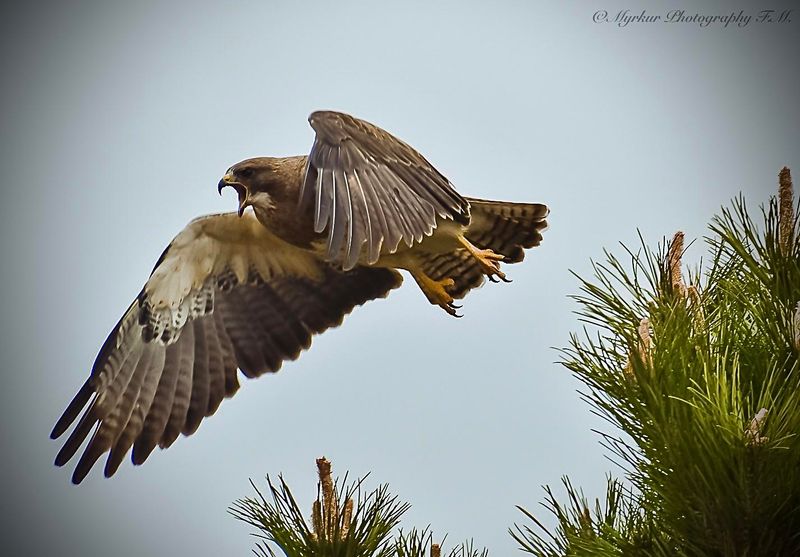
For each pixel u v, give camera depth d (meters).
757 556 6.01
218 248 12.57
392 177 9.21
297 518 6.93
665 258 6.70
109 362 12.21
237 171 11.71
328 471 6.92
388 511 6.99
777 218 6.65
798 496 5.98
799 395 5.88
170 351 12.43
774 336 6.46
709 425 5.91
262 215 11.72
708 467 5.92
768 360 6.42
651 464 6.29
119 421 11.98
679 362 6.23
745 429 5.84
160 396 12.23
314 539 6.87
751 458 5.86
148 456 11.93
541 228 12.32
